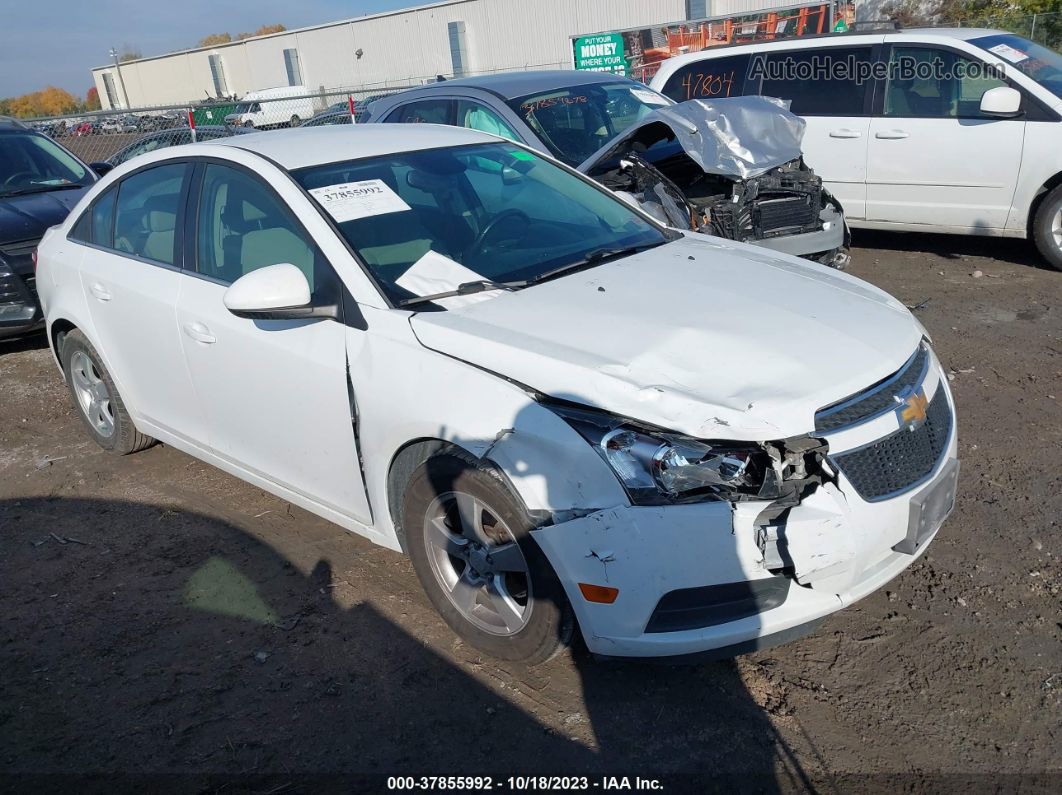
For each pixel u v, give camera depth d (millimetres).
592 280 3418
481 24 40312
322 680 3096
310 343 3359
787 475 2576
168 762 2775
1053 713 2738
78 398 5074
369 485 3312
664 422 2572
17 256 6637
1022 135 6949
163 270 4094
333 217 3465
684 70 8945
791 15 18656
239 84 55531
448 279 3369
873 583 2805
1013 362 5438
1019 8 21031
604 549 2594
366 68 46969
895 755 2631
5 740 2918
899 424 2793
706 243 4039
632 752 2699
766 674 2994
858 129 7770
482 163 4121
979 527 3736
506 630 3006
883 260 7977
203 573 3816
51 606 3654
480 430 2812
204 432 4105
